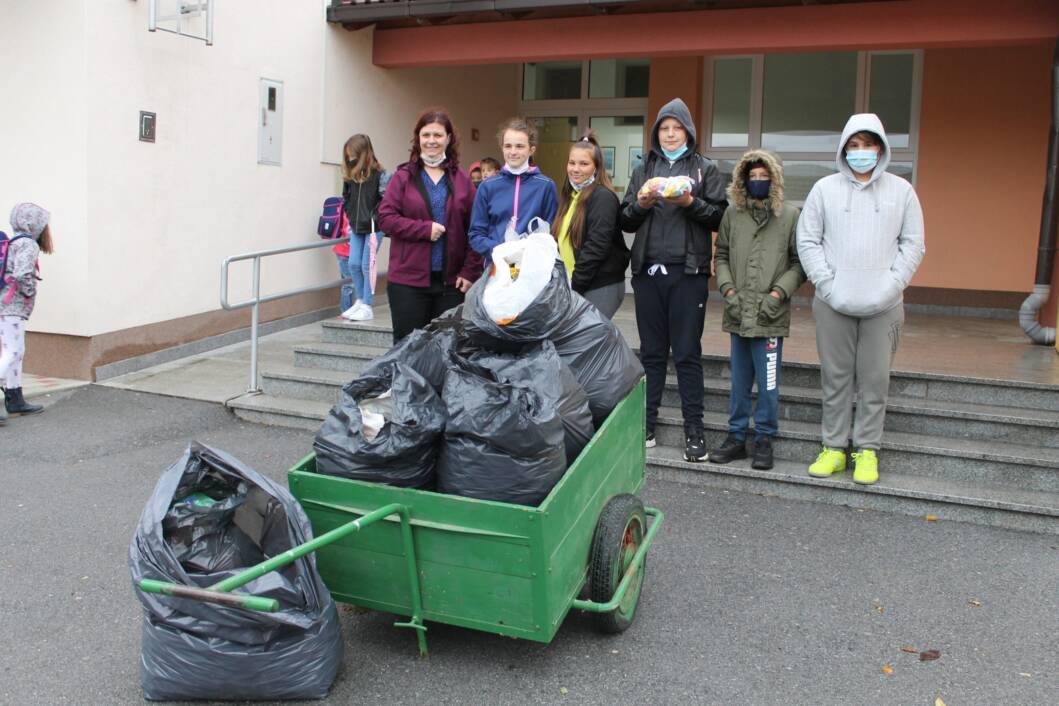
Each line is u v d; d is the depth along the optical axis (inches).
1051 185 278.7
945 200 368.2
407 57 369.7
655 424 223.9
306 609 120.3
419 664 133.7
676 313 208.4
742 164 200.5
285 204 343.9
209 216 312.7
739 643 141.3
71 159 271.0
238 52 316.2
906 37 295.0
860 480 198.4
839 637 143.6
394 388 129.3
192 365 299.0
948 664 136.1
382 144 385.4
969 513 192.1
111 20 273.0
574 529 128.6
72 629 143.5
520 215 201.8
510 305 141.1
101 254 278.1
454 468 124.8
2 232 254.2
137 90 283.0
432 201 205.8
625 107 431.5
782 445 217.0
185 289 307.1
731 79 398.6
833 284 191.8
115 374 286.5
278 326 347.6
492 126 450.3
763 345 203.6
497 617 124.3
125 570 164.7
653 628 145.5
